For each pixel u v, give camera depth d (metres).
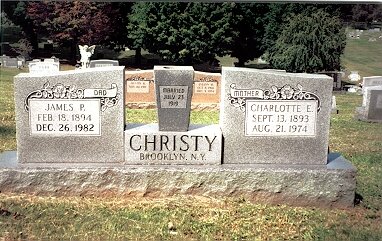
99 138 2.54
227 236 2.11
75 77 2.48
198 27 10.88
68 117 2.52
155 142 2.53
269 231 2.17
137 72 5.64
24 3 13.41
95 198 2.47
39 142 2.53
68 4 11.59
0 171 2.45
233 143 2.56
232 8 11.02
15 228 2.10
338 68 10.95
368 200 2.59
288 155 2.58
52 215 2.24
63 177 2.46
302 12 11.07
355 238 2.11
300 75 2.54
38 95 2.49
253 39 12.23
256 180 2.49
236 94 2.52
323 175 2.48
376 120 5.09
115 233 2.10
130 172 2.47
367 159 3.40
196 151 2.54
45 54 14.38
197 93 5.75
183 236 2.10
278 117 2.54
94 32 11.91
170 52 11.17
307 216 2.35
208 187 2.50
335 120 5.17
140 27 11.02
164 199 2.47
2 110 5.01
